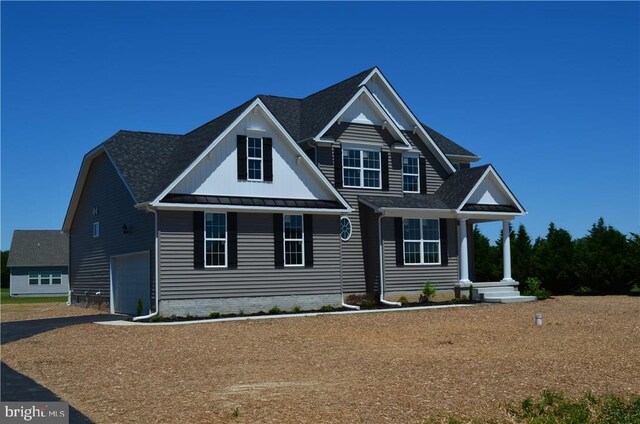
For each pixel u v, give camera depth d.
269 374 12.11
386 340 16.80
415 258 27.97
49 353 15.15
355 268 27.28
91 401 9.87
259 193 24.16
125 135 27.16
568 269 33.97
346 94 27.88
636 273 33.03
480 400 9.98
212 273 22.97
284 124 28.69
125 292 25.70
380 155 28.31
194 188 22.89
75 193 30.48
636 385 11.27
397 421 8.76
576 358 13.84
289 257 24.77
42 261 60.03
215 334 18.08
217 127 24.39
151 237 22.81
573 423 8.98
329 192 25.70
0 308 33.38
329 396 10.12
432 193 29.92
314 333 18.16
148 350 15.34
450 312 23.64
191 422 8.56
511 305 26.33
